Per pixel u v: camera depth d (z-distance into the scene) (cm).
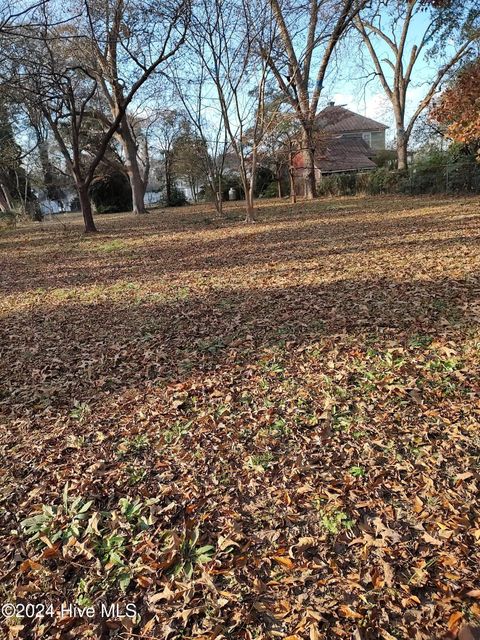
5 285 876
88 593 201
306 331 465
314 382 361
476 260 665
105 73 1557
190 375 398
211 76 1412
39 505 254
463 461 255
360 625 174
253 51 1348
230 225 1549
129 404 361
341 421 304
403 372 359
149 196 4941
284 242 1045
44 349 500
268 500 243
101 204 3594
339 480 251
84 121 2639
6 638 185
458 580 188
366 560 202
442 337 412
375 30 2459
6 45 681
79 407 363
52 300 718
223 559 211
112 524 235
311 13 1573
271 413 323
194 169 3431
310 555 208
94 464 286
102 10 1330
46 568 213
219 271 807
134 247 1222
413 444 274
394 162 3003
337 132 3756
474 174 1780
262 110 1437
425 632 170
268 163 2705
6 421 353
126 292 719
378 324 459
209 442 298
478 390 322
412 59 2433
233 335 479
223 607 188
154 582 202
